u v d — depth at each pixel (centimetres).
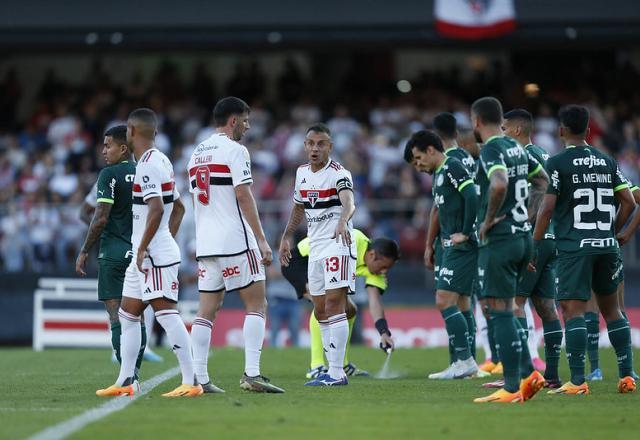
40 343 6606
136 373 3225
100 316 6656
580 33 8338
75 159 8575
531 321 4028
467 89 9831
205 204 3000
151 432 2236
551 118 9050
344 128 8800
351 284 3325
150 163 2870
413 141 3559
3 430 2275
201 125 9431
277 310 6225
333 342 3328
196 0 8569
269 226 7200
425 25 8419
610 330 3147
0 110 9862
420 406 2703
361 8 8475
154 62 10606
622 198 3170
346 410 2603
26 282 7156
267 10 8531
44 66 10562
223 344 6706
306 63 10581
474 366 3666
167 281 2908
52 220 7231
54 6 8581
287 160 8438
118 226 3300
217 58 10594
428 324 6600
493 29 8181
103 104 9519
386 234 7388
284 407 2666
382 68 10488
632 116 9306
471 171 3547
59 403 2795
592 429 2312
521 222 2850
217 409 2616
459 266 3584
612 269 3108
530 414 2545
